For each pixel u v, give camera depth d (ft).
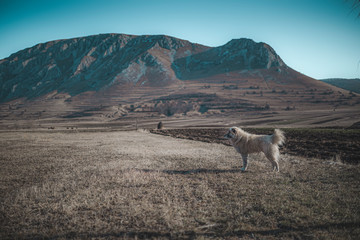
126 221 14.66
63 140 82.64
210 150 51.31
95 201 18.01
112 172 28.09
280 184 21.91
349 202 16.83
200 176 25.75
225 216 15.05
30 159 39.63
